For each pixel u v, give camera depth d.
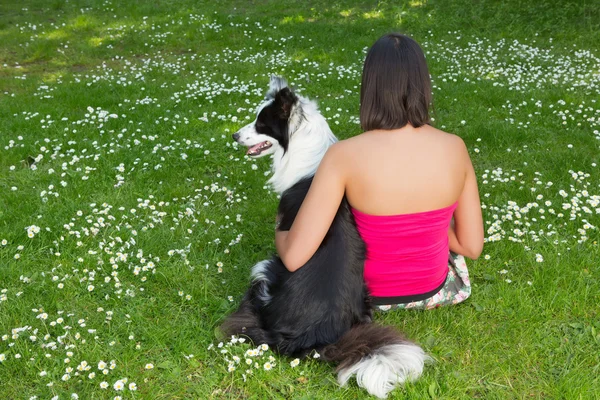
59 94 7.05
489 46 8.91
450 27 10.19
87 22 10.88
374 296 3.00
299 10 11.80
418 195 2.60
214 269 3.69
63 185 4.57
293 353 2.79
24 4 12.35
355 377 2.70
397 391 2.62
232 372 2.77
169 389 2.71
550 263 3.62
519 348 2.96
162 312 3.28
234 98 6.96
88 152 5.33
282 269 2.93
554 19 10.05
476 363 2.88
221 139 5.65
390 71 2.52
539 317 3.17
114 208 4.35
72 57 9.12
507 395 2.69
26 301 3.26
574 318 3.20
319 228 2.65
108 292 3.38
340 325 2.73
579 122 6.00
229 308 3.28
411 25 10.41
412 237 2.73
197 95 7.02
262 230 4.19
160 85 7.54
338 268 2.71
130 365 2.83
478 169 5.14
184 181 4.91
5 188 4.66
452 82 7.40
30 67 8.67
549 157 5.20
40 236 3.91
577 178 4.71
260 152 3.72
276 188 3.40
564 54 8.56
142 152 5.26
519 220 4.13
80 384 2.70
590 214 4.14
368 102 2.60
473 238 2.97
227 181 5.00
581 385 2.65
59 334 3.04
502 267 3.66
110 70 8.41
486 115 6.28
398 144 2.57
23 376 2.76
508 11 10.59
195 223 4.20
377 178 2.57
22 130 5.84
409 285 2.95
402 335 2.73
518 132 5.71
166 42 9.80
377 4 11.94
